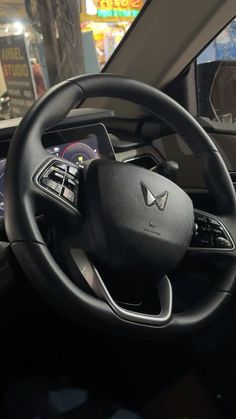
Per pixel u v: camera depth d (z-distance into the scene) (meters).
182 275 0.94
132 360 1.10
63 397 0.90
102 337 1.05
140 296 0.78
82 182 0.74
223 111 1.57
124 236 0.72
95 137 1.01
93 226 0.72
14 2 1.94
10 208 0.66
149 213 0.75
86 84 0.78
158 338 0.74
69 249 0.73
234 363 1.13
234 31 1.33
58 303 0.66
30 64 1.56
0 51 1.67
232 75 1.51
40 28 1.84
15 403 0.87
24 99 1.63
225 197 0.90
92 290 0.70
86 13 1.93
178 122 0.88
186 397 1.08
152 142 1.33
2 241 0.83
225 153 1.38
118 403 0.95
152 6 1.28
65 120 0.95
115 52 1.46
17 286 0.81
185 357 1.13
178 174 1.34
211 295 0.84
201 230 0.86
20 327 0.93
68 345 1.03
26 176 0.68
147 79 1.44
